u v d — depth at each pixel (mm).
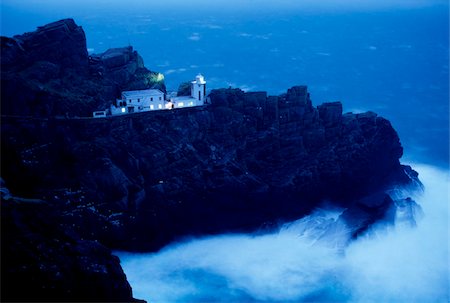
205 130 143625
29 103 123625
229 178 137750
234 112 146875
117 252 122625
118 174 124438
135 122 134625
